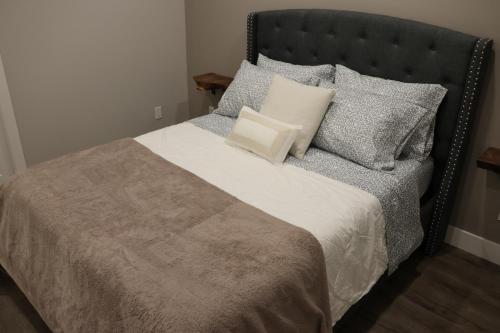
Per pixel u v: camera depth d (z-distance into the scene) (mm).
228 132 2740
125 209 1880
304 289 1604
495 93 2320
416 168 2385
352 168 2305
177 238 1687
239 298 1420
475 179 2551
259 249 1623
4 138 3098
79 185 2064
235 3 3379
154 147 2527
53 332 1914
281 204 1959
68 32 3117
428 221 2607
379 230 2043
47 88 3146
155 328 1335
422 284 2473
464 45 2250
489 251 2641
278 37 3102
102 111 3539
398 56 2531
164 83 3902
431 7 2410
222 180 2166
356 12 2686
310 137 2426
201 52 3828
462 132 2377
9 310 2240
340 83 2678
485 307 2320
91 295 1572
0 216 2133
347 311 1998
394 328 2174
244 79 2879
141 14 3496
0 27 2795
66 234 1730
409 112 2338
